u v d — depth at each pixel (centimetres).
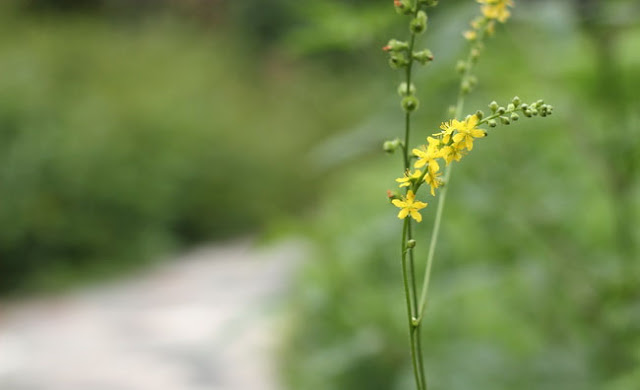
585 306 280
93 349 613
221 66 1555
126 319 697
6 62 1139
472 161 310
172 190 1084
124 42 1436
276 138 1315
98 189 974
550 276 289
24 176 927
